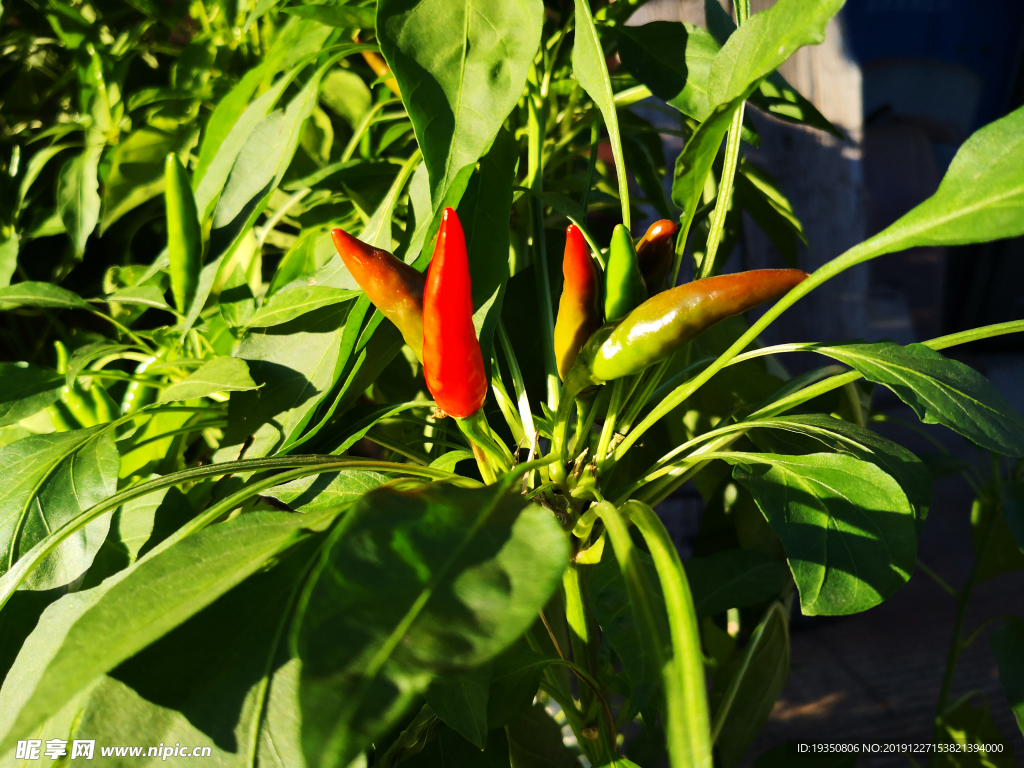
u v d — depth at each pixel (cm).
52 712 15
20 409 28
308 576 19
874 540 21
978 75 87
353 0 32
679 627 15
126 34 43
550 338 26
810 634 68
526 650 25
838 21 54
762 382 36
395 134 36
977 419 21
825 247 55
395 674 14
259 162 30
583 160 51
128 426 30
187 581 18
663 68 29
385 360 27
